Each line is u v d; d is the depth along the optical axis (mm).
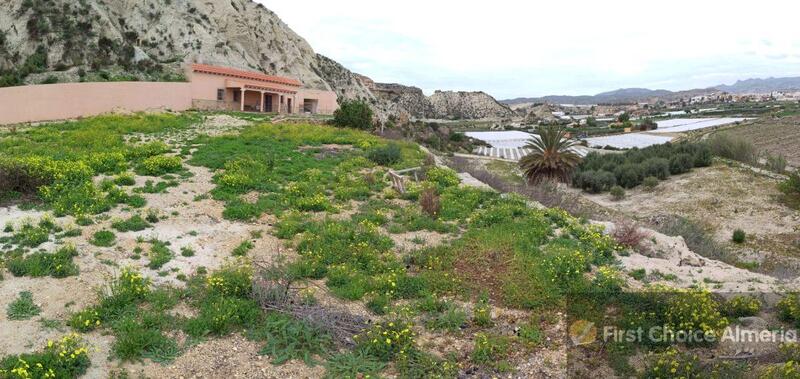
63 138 22469
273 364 6910
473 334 7848
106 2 54219
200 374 6617
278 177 17406
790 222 29031
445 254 10867
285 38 74688
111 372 6461
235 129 29781
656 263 11070
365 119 39469
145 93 38094
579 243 11680
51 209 12039
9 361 6344
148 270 9391
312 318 7727
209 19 62844
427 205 14281
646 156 47000
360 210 14594
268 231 12242
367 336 7453
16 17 43219
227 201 14211
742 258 22922
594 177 40469
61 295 8141
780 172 42375
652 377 6047
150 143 21875
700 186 37094
